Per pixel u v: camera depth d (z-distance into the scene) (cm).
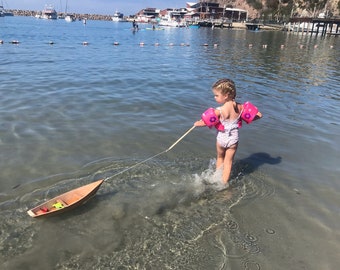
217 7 5772
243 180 261
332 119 423
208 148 318
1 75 606
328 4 4719
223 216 215
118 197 231
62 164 275
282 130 377
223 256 180
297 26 3591
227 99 248
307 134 367
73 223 203
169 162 286
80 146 310
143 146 316
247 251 185
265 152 315
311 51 1510
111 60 927
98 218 209
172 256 180
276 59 1138
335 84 670
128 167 274
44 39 1677
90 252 181
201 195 238
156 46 1603
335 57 1253
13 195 230
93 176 259
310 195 243
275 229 204
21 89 503
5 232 193
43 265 172
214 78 692
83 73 669
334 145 338
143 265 174
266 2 5762
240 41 2150
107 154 296
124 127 363
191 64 926
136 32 3244
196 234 197
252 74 771
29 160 279
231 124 249
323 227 208
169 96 510
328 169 285
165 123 383
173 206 224
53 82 563
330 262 179
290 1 5072
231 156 255
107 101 461
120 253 181
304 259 181
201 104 473
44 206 210
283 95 552
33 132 337
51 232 195
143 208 221
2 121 362
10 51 1041
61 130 346
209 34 3075
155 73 722
